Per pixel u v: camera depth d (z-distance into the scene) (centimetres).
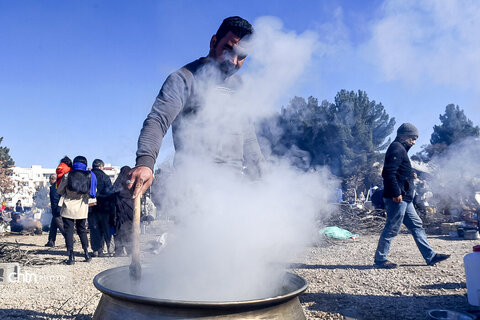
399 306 318
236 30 190
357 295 355
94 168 621
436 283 393
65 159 589
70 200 553
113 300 141
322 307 319
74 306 325
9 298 358
